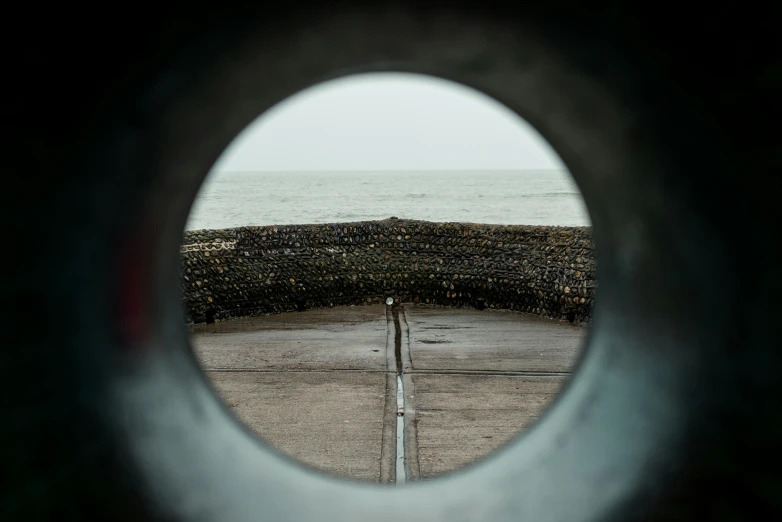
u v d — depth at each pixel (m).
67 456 2.51
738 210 2.45
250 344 8.36
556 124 3.30
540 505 2.89
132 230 3.00
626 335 3.27
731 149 2.40
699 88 2.40
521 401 5.96
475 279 10.92
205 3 2.31
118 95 2.51
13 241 2.31
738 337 2.51
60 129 2.39
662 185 2.82
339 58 3.00
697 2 2.17
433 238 11.55
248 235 10.69
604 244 3.64
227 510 2.85
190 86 2.75
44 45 2.16
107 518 2.56
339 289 11.23
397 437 5.14
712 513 2.49
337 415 5.59
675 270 2.88
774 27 2.09
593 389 3.40
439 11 2.52
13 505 2.30
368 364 7.30
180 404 3.24
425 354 7.74
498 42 2.75
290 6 2.43
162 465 2.86
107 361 2.83
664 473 2.69
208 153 3.38
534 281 10.26
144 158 2.88
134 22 2.28
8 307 2.31
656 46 2.39
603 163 3.20
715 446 2.56
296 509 2.97
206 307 9.81
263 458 3.36
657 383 2.92
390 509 3.04
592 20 2.40
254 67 2.85
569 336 8.70
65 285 2.58
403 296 11.45
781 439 2.30
